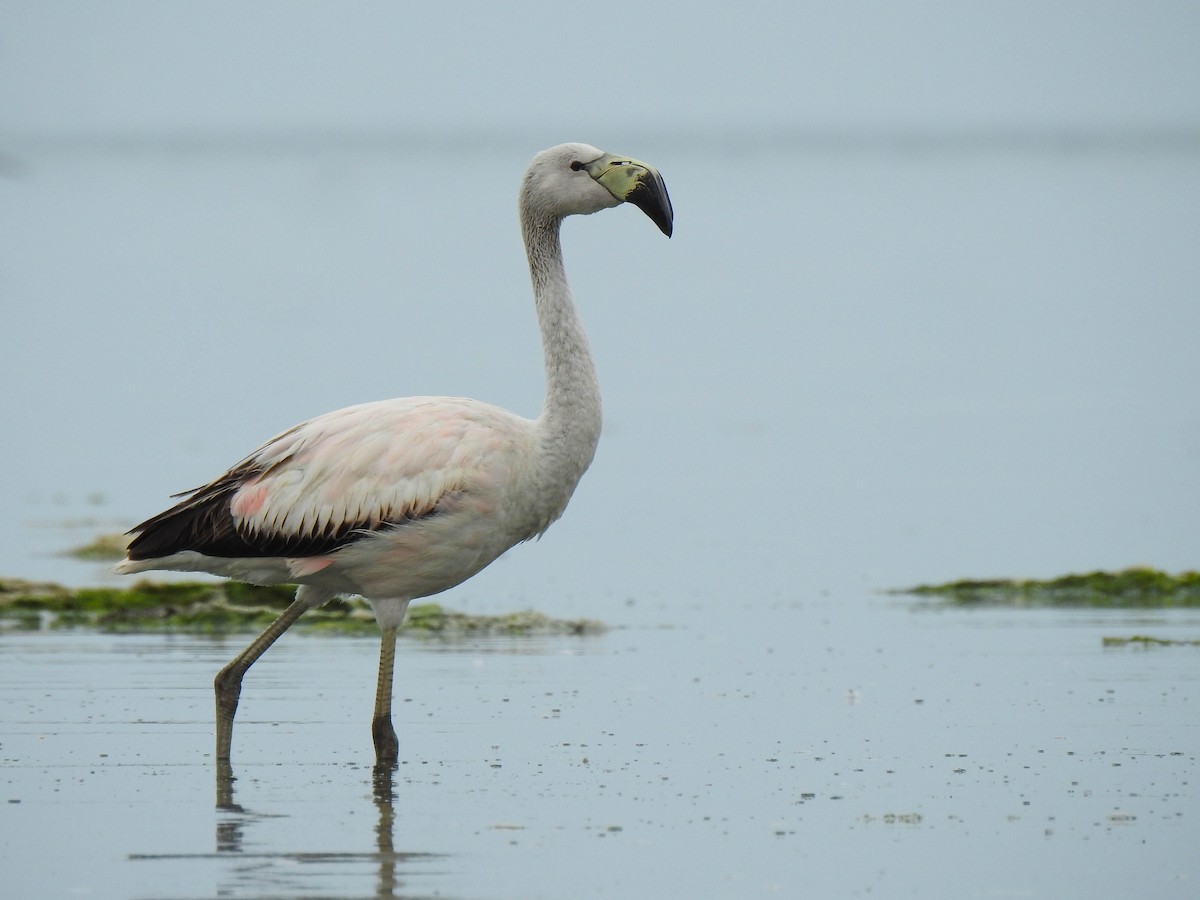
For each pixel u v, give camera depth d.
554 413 10.86
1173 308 46.41
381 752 10.11
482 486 10.40
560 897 7.76
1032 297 50.06
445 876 8.03
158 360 36.75
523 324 43.06
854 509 20.75
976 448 25.52
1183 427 27.19
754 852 8.40
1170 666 12.71
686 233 76.31
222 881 7.96
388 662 10.36
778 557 17.98
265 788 9.61
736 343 40.19
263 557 10.45
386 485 10.26
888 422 28.30
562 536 19.22
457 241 75.19
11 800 9.34
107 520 20.02
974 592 16.02
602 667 12.95
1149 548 18.30
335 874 8.05
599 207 11.39
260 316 46.25
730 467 24.03
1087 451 25.06
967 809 9.12
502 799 9.38
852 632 14.26
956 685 12.18
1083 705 11.49
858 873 8.09
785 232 77.38
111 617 14.92
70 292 53.66
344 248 72.06
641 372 35.22
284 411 28.97
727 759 10.20
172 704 11.65
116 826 8.85
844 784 9.62
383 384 31.77
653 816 9.03
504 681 12.45
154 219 91.50
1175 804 9.17
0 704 11.59
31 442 25.91
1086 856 8.31
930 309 47.41
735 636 14.15
